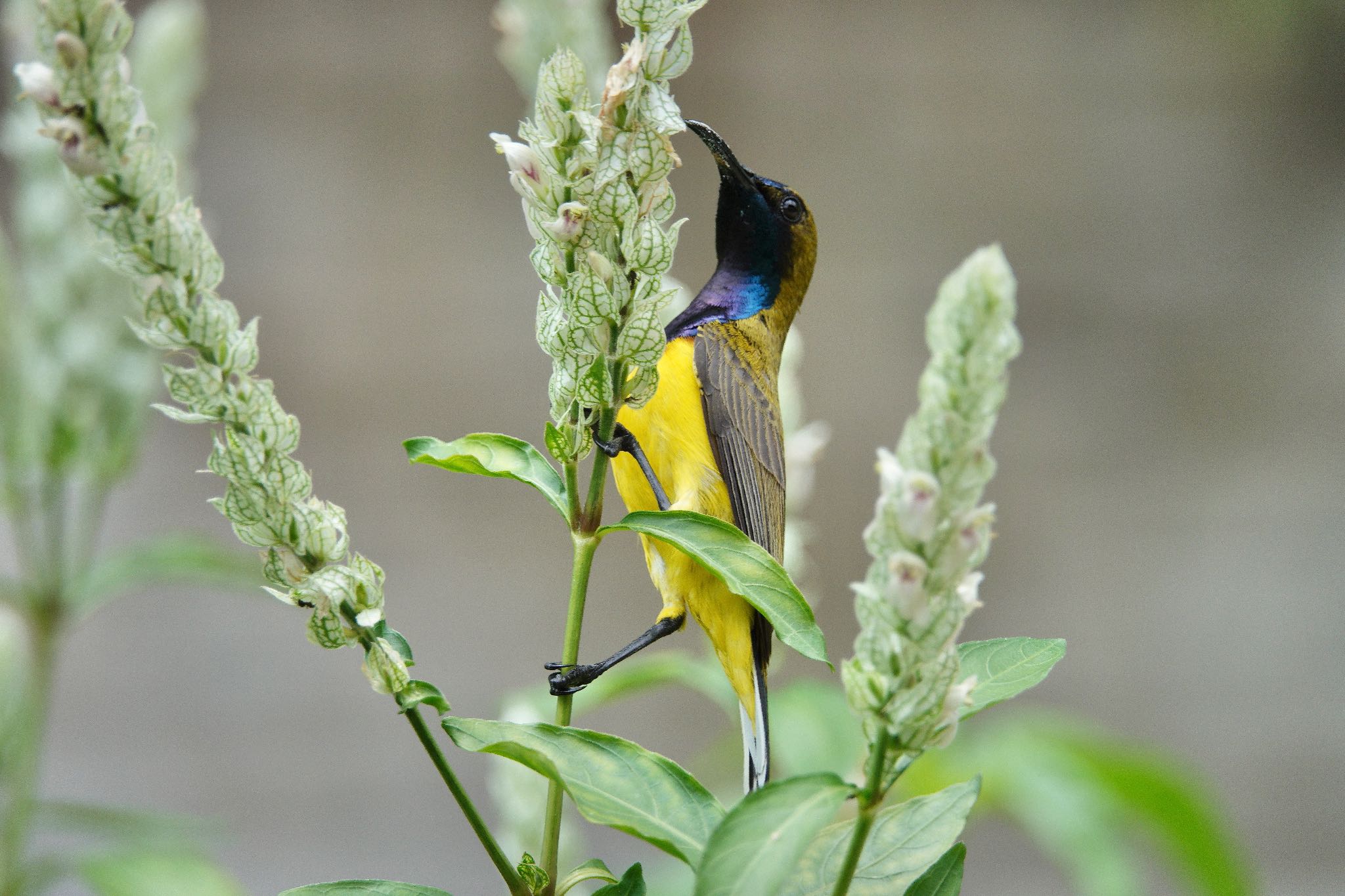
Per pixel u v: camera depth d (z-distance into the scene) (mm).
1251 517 16250
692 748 14469
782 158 16656
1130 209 17141
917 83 16984
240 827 13164
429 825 13586
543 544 15047
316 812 13445
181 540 6785
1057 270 16906
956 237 16844
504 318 15883
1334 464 16469
